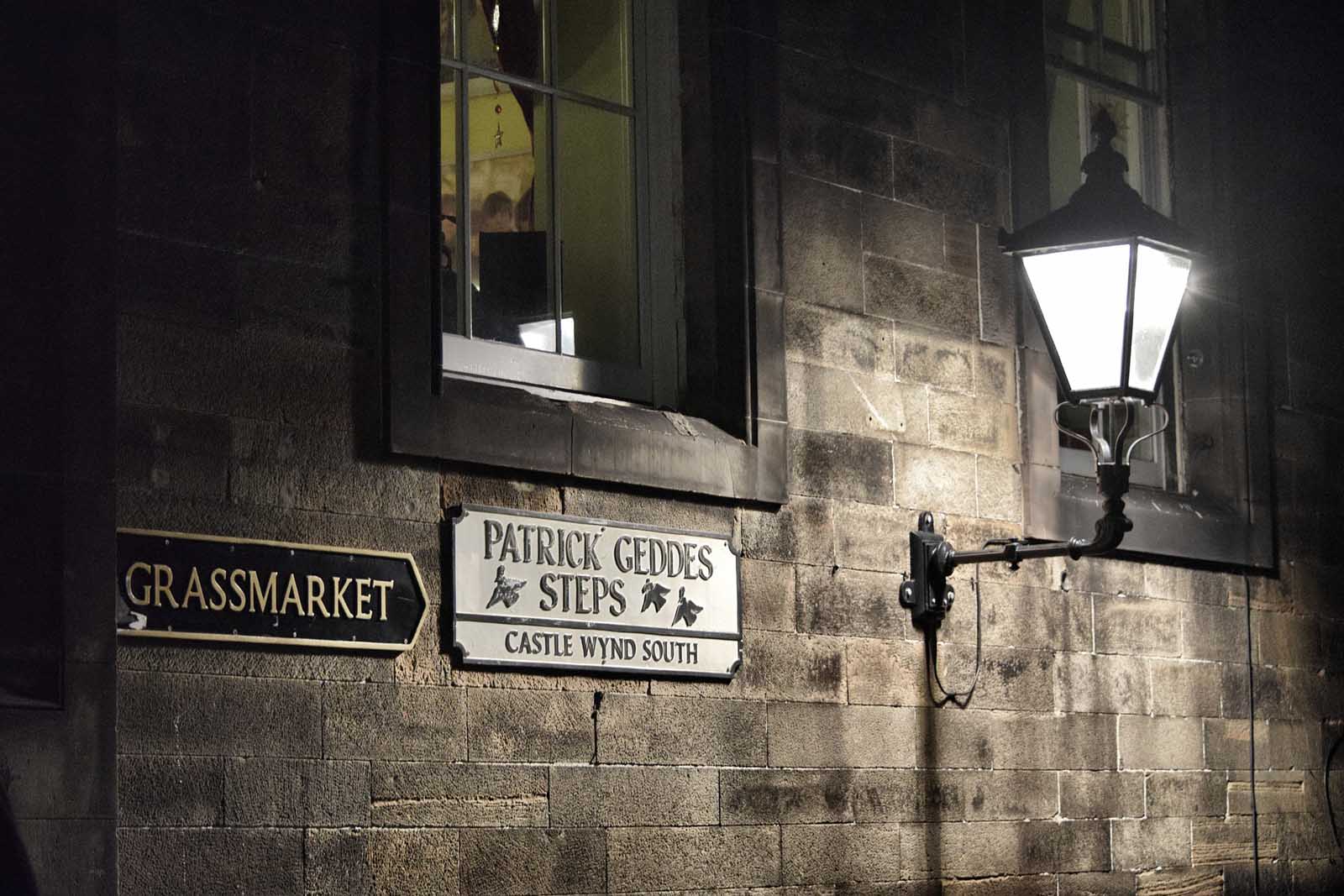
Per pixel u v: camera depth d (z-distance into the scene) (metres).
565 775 5.44
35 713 4.29
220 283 4.86
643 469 5.72
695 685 5.82
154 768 4.56
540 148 5.98
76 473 4.45
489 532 5.32
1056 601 7.10
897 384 6.65
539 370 5.83
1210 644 7.80
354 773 4.95
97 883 4.35
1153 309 5.90
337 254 5.11
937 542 6.61
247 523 4.82
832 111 6.57
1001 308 7.11
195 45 4.89
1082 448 7.67
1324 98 8.95
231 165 4.92
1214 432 8.20
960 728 6.64
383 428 5.13
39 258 4.53
